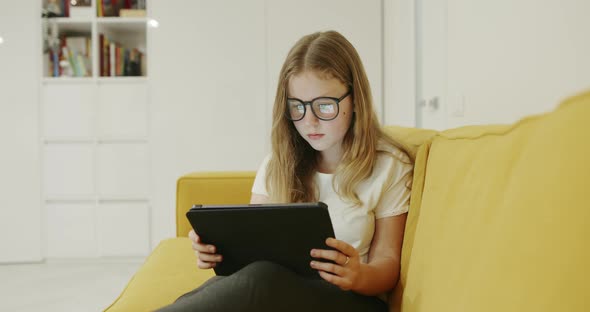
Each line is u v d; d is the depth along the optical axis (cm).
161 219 337
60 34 363
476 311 55
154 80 334
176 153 336
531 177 49
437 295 71
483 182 67
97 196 337
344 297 92
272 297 79
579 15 90
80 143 337
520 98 117
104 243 338
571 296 40
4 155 334
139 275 143
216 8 332
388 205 112
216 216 88
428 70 215
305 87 109
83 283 292
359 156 111
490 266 54
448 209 79
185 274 142
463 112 164
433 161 99
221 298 77
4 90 332
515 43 120
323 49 109
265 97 334
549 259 43
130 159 337
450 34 179
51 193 337
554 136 47
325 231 86
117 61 345
